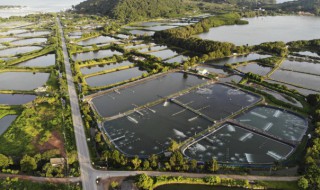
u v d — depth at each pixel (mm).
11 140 175250
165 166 150250
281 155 163500
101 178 143375
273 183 139250
